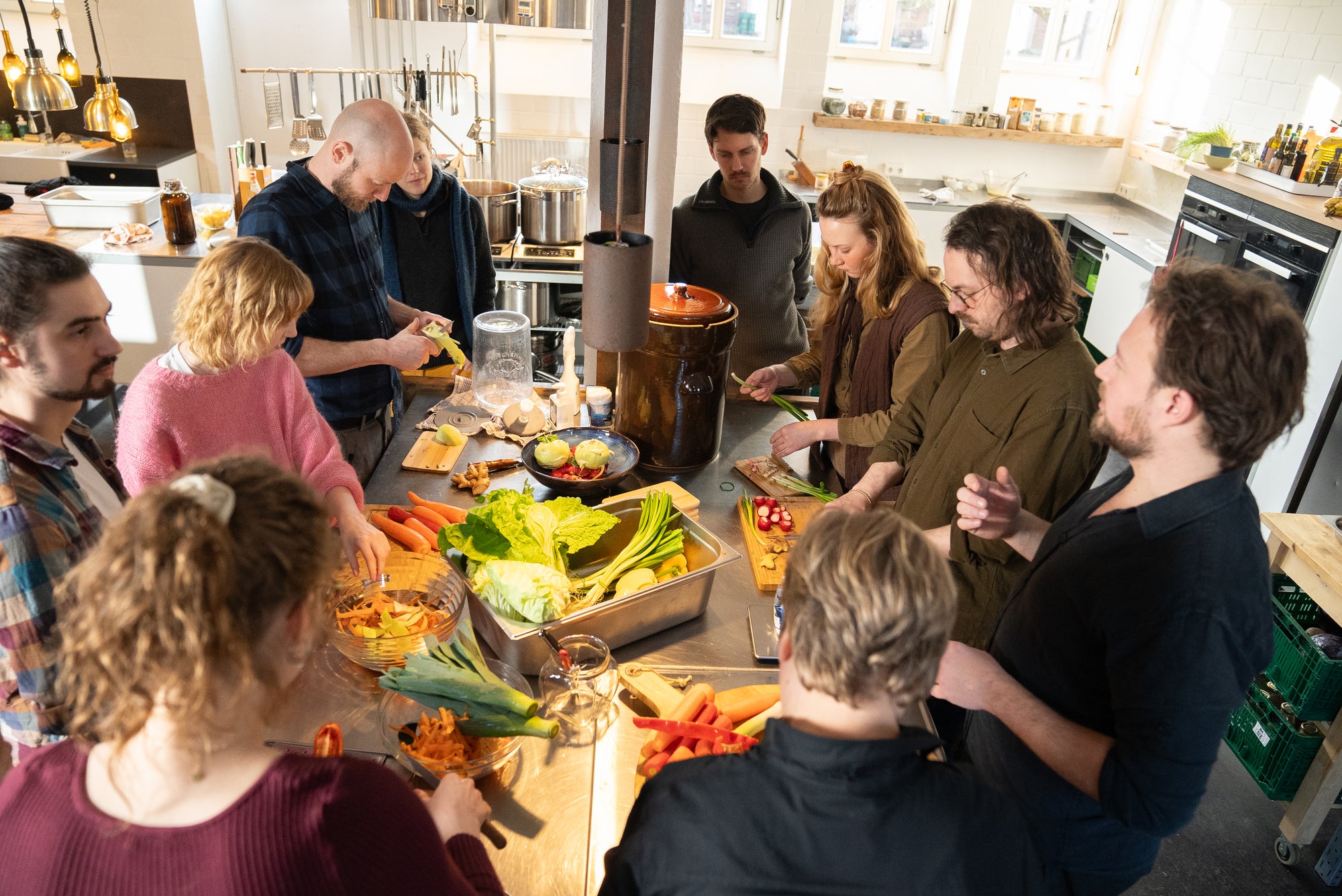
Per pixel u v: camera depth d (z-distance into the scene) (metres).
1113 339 5.33
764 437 2.44
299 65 5.77
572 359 2.43
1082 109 6.02
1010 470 1.64
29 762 0.79
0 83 5.55
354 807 0.77
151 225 4.16
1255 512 1.15
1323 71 4.52
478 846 1.05
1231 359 1.02
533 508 1.72
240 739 0.76
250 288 1.54
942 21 5.99
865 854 0.81
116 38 5.39
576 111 5.73
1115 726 1.13
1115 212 6.05
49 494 1.23
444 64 5.12
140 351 3.94
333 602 1.48
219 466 0.77
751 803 0.83
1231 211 4.30
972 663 1.26
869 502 1.96
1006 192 6.04
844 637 0.79
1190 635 1.08
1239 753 2.65
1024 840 0.87
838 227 2.05
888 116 5.97
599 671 1.48
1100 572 1.17
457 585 1.62
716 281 3.12
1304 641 2.43
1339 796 2.45
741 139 2.89
